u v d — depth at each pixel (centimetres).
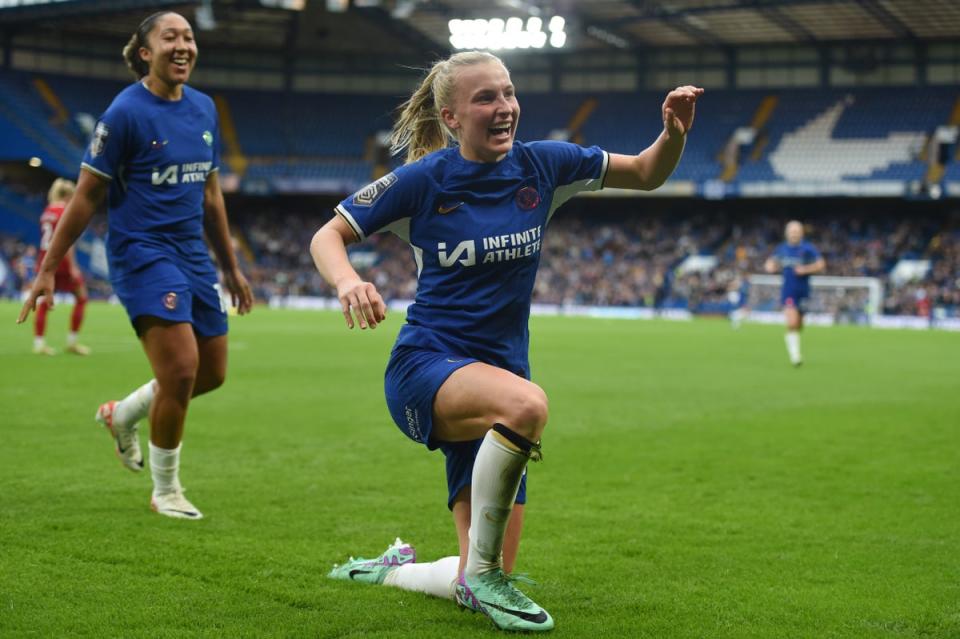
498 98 390
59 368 1412
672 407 1160
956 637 382
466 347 402
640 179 426
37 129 4834
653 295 4738
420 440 404
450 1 4309
